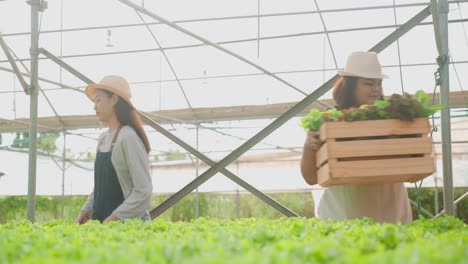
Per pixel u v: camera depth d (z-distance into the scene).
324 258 2.68
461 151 21.66
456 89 18.38
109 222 5.66
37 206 24.59
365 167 4.54
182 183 24.03
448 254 2.67
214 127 21.23
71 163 23.86
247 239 3.59
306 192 24.58
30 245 3.56
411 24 8.28
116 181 6.55
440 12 8.04
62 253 3.09
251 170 23.42
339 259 2.63
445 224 5.07
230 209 24.36
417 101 4.60
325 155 4.63
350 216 5.35
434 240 3.43
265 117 20.19
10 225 5.74
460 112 19.89
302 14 17.53
